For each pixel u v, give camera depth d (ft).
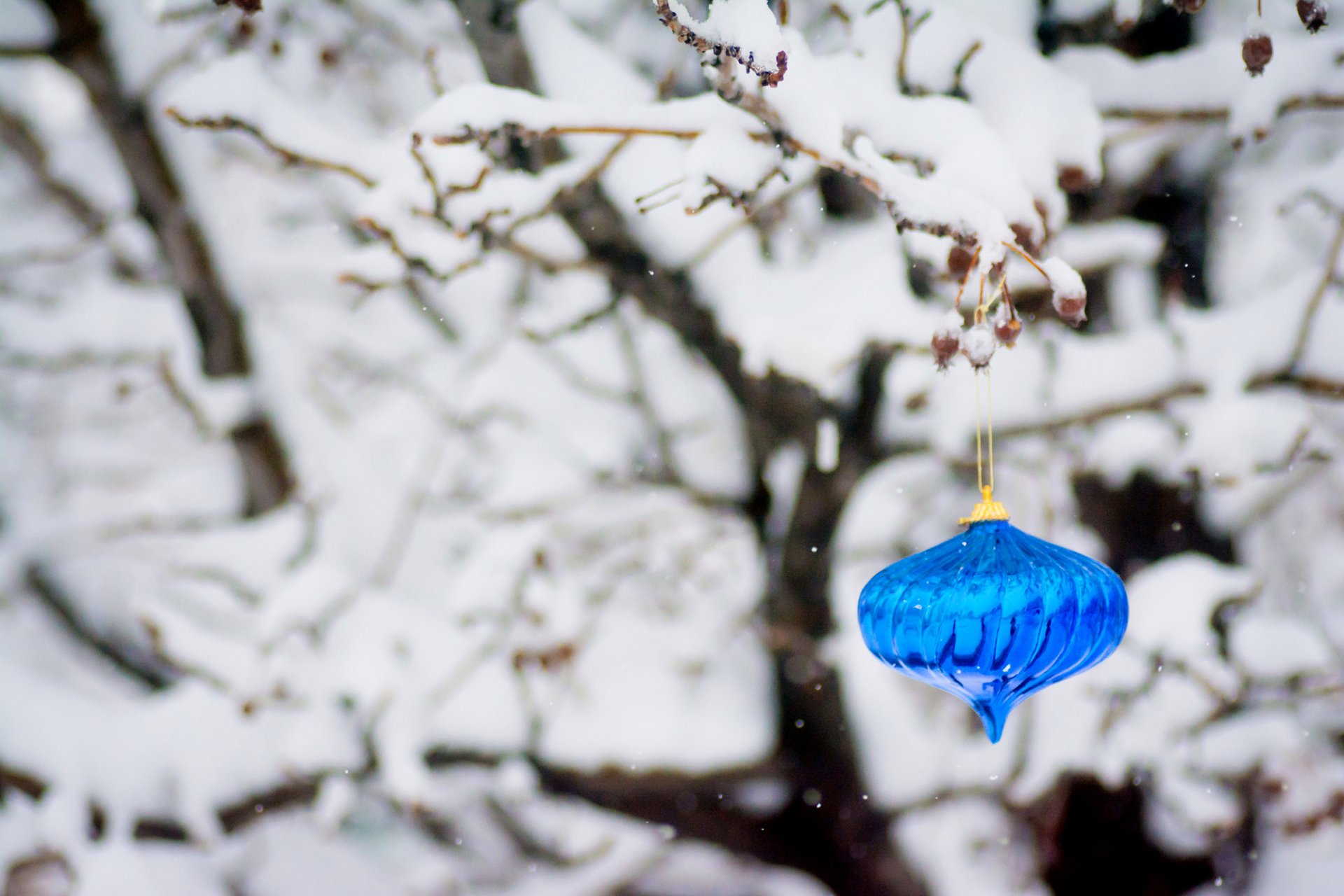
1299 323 12.01
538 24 12.32
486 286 16.83
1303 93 9.59
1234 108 9.81
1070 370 12.66
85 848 12.76
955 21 9.28
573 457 17.19
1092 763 12.94
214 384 14.30
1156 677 12.92
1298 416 11.51
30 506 17.13
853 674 15.10
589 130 7.35
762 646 15.49
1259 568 17.98
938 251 9.72
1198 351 12.16
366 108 16.28
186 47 12.77
